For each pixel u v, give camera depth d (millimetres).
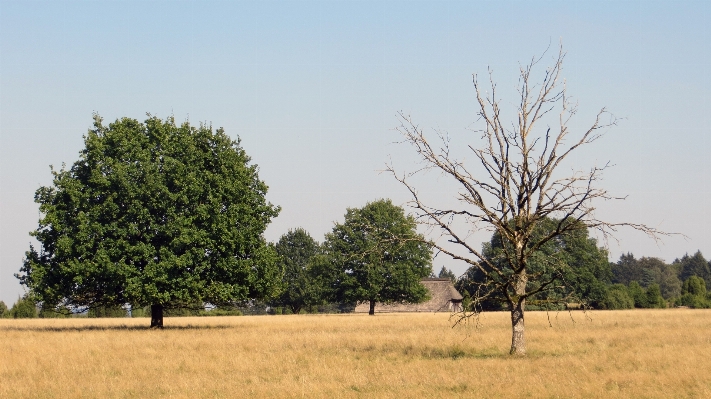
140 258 43750
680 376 18594
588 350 26750
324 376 20312
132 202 44125
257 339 34219
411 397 16469
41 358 25484
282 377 20469
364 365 22875
